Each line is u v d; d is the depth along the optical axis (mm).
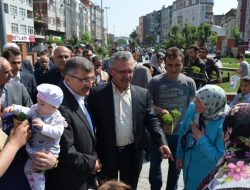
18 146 2377
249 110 1844
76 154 2889
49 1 72375
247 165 1723
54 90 2686
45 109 2670
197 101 3199
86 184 3133
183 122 3646
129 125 3480
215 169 1871
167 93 4379
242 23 108125
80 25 106625
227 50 69625
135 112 3502
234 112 1880
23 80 4930
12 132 2445
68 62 3053
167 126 4164
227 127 1891
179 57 4285
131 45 28078
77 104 3059
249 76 5238
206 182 1854
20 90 3824
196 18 138875
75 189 3002
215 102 3107
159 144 3607
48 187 3068
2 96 3576
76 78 2975
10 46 4672
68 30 89938
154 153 4434
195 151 3344
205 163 3264
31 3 63438
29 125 2539
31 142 2668
